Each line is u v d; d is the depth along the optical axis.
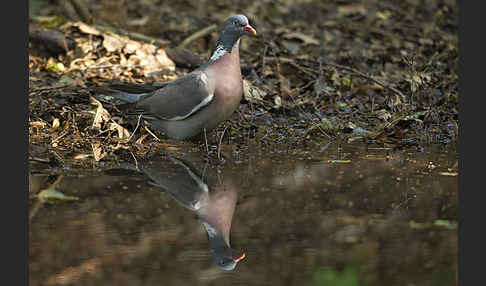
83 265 6.61
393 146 11.26
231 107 10.86
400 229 7.57
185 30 17.20
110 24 17.05
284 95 13.43
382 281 6.31
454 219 7.87
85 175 9.25
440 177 9.41
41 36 14.34
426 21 19.75
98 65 14.09
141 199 8.35
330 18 19.47
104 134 11.20
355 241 7.22
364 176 9.44
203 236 7.31
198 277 6.40
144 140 11.20
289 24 18.70
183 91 10.79
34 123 11.26
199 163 9.99
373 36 18.17
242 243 7.13
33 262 6.64
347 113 12.88
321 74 14.09
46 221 7.59
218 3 19.86
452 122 12.33
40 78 13.33
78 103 12.35
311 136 11.83
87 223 7.57
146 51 14.55
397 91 13.45
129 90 11.69
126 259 6.73
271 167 9.83
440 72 14.88
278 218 7.83
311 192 8.72
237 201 8.36
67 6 16.89
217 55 10.78
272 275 6.44
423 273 6.50
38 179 9.00
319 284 6.26
